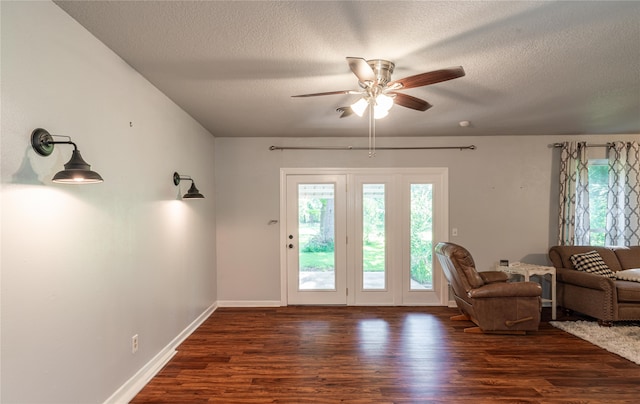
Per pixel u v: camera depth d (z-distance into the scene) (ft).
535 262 15.21
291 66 7.78
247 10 5.61
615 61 7.54
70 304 5.83
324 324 12.65
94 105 6.52
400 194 15.40
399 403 7.45
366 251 15.42
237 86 9.01
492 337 11.27
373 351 10.17
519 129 14.03
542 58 7.39
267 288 15.30
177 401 7.54
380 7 5.52
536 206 15.21
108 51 6.96
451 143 15.29
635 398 7.61
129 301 7.77
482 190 15.28
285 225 15.39
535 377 8.55
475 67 7.84
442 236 15.33
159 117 9.33
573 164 14.71
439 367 9.12
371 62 7.36
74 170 4.89
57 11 5.54
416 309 14.65
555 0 5.35
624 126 13.52
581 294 12.75
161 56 7.30
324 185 15.46
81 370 6.11
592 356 9.75
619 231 14.75
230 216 15.25
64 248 5.70
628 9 5.58
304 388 8.07
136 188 8.10
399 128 13.78
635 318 11.67
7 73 4.63
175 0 5.33
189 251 11.70
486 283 12.50
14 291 4.74
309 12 5.66
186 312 11.40
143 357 8.40
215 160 15.19
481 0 5.35
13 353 4.73
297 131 14.26
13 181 4.73
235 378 8.55
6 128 4.62
